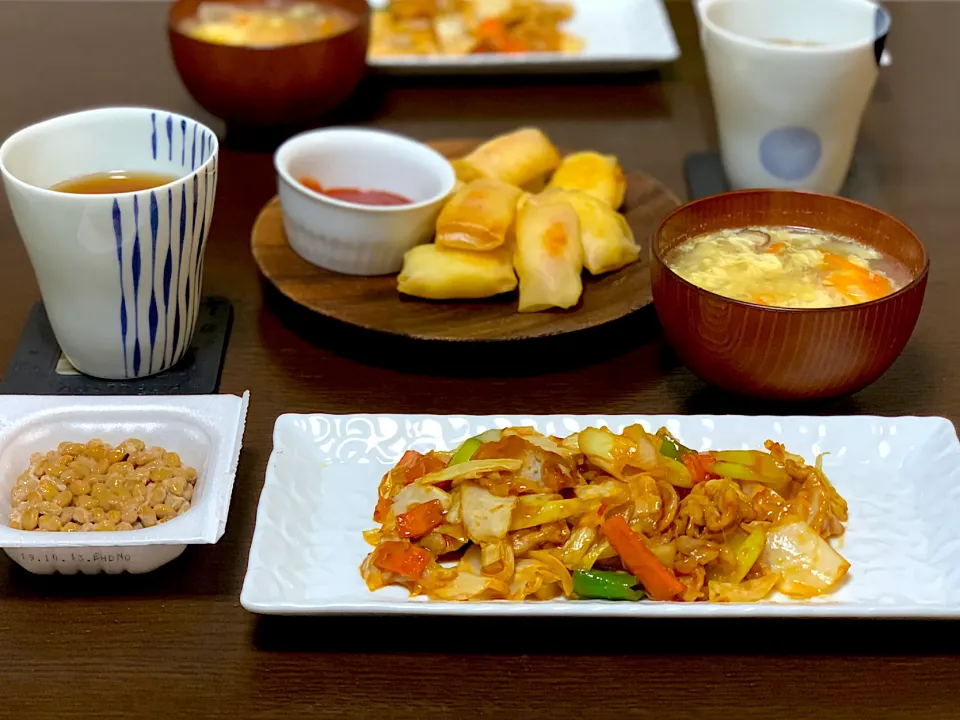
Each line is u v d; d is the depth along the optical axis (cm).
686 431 67
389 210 74
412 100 97
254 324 75
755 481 64
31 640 59
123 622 60
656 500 62
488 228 73
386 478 64
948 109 97
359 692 58
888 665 59
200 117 95
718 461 64
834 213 72
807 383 67
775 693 58
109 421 65
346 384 72
